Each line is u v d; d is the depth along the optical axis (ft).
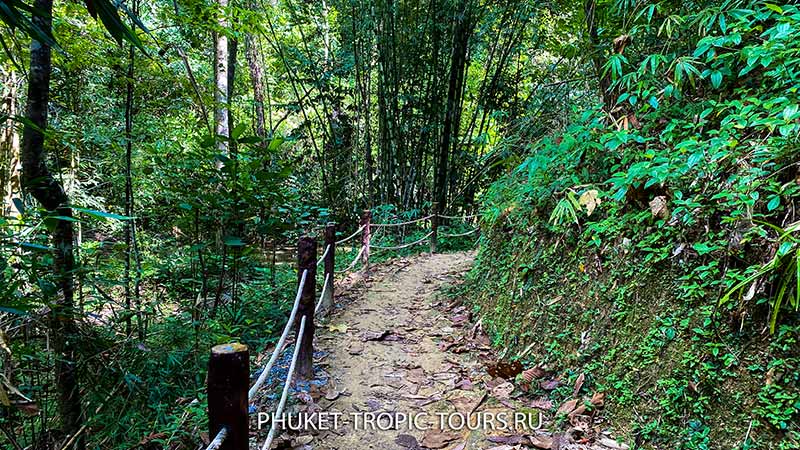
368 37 25.96
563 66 16.06
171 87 16.79
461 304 13.78
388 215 26.37
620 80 9.09
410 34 24.66
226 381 3.97
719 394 6.31
